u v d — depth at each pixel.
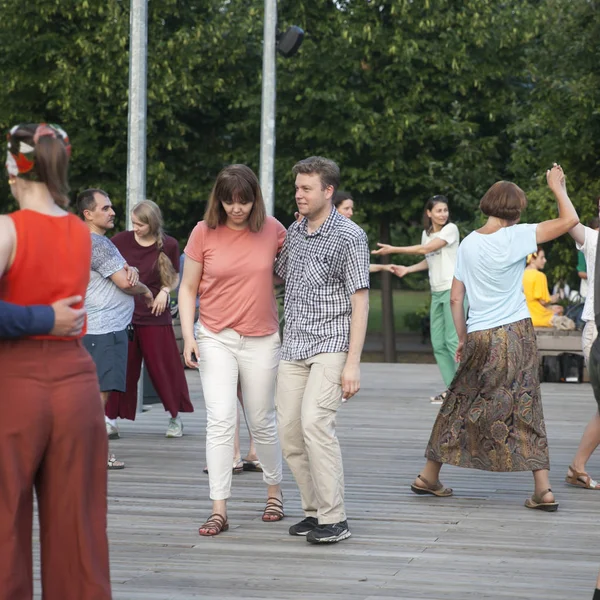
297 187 6.82
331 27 26.19
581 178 25.17
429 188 26.91
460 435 8.16
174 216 28.44
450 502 8.27
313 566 6.42
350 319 6.85
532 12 26.12
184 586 5.98
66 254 4.39
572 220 7.79
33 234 4.33
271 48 17.05
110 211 9.70
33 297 4.34
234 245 7.13
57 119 27.78
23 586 4.34
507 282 7.92
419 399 14.73
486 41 25.80
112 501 8.19
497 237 7.91
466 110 26.91
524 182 26.44
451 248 12.70
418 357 31.36
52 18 26.70
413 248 12.55
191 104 26.00
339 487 7.01
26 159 4.37
